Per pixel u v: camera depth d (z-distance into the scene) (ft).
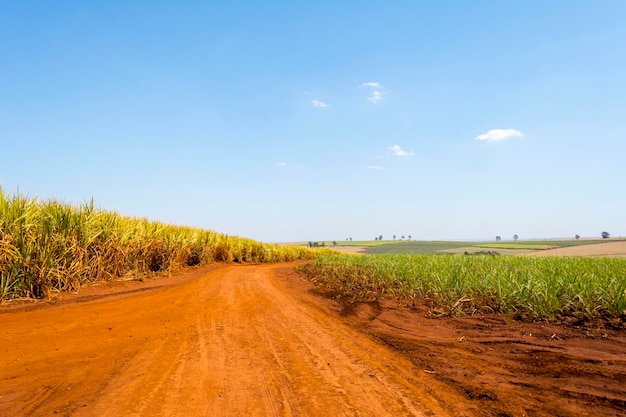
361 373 14.83
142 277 42.42
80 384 13.48
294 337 20.44
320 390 13.11
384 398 12.42
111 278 39.04
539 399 12.12
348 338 20.25
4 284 27.66
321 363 16.06
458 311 24.81
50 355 16.69
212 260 71.61
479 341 19.02
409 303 29.40
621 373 13.91
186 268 58.08
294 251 130.52
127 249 42.29
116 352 17.37
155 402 12.01
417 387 13.35
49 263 29.91
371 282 40.50
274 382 13.85
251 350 17.94
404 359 16.58
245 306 29.68
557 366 14.92
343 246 363.97
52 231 31.35
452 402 12.05
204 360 16.35
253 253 96.27
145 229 49.24
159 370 15.03
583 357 15.66
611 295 22.62
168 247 51.70
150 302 29.73
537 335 19.16
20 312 24.71
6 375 14.25
